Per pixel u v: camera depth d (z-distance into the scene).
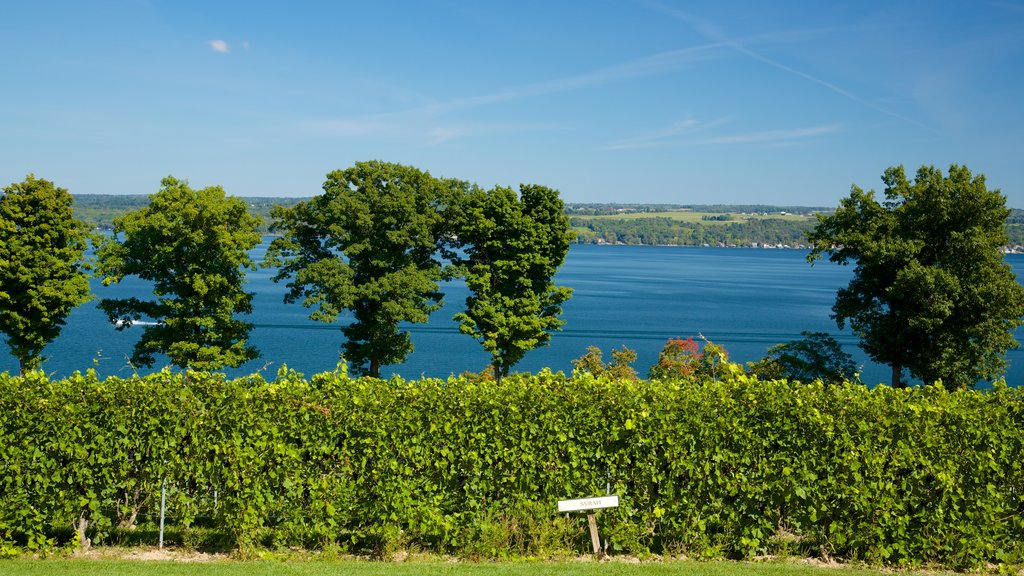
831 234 32.19
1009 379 52.00
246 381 10.23
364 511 9.95
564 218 33.88
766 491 9.83
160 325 30.84
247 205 31.61
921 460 9.52
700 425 9.77
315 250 32.94
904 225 30.06
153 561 9.46
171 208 28.84
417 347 66.81
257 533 9.93
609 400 9.94
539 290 33.88
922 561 9.64
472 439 9.92
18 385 9.66
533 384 10.18
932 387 10.18
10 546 9.68
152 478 9.82
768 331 82.00
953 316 29.03
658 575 8.91
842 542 9.68
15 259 29.94
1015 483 9.64
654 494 9.95
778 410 9.75
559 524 9.89
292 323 82.75
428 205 33.59
